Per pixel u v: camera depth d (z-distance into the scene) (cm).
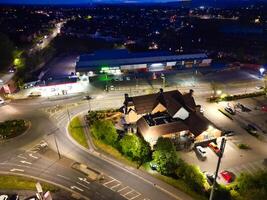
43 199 4675
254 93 9619
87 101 9438
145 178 5606
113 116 8231
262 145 6775
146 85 10869
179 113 7269
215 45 18475
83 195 5169
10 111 8819
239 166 6003
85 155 6394
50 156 6372
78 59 13600
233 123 7794
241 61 13712
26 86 10738
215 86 10569
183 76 11812
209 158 6281
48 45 18088
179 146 6625
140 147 6034
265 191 4559
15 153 6531
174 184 5412
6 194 5175
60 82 10675
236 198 5006
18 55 14500
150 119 7225
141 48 17600
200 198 5031
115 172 5791
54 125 7844
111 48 17712
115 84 11025
